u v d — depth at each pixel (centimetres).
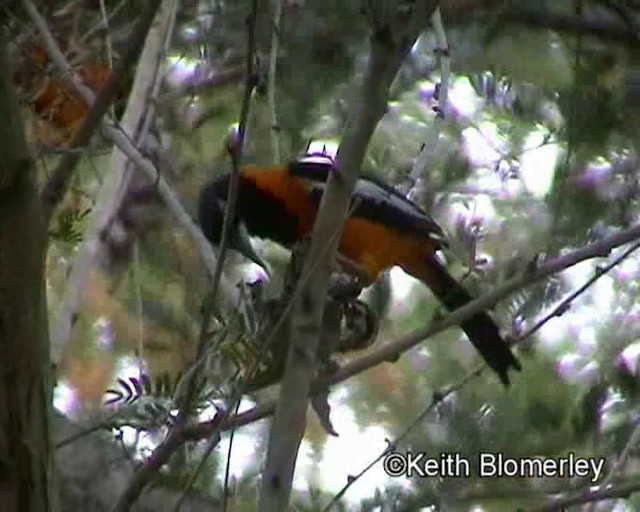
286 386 612
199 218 1074
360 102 639
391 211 991
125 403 707
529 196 1250
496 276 1049
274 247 1245
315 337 621
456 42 1341
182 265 1291
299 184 1045
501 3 1341
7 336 553
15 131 543
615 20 1377
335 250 635
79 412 1214
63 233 760
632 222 1197
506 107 1267
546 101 1284
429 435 1121
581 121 1186
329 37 1277
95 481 877
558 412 1141
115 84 680
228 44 1263
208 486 1016
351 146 638
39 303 558
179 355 1220
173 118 1312
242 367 667
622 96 1240
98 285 1301
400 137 1271
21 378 558
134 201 1280
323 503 1084
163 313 1249
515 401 1159
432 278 1028
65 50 1020
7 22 858
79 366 1292
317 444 1216
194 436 663
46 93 922
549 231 1170
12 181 542
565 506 842
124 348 1279
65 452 877
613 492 841
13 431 559
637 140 1228
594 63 1348
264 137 1273
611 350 1219
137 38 679
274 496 595
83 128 680
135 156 841
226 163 1302
